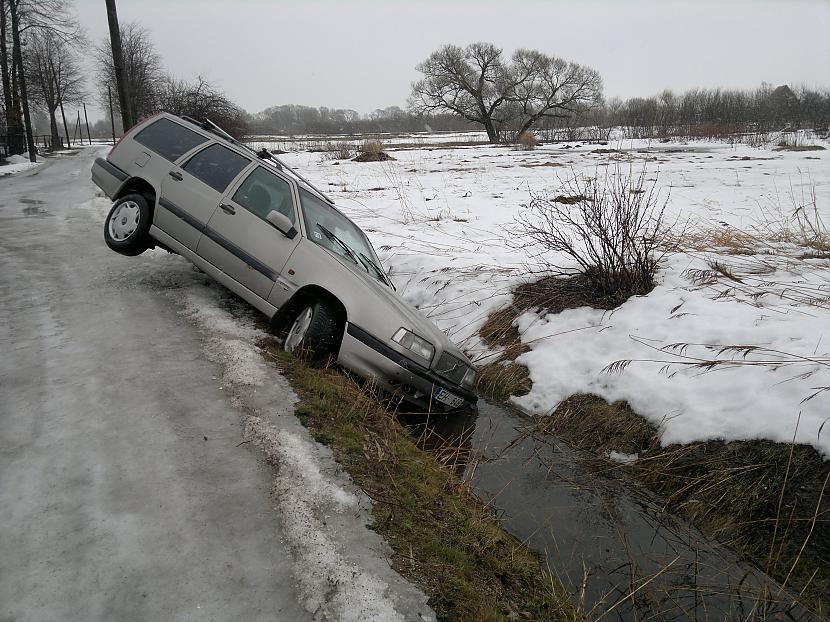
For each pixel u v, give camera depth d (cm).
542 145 4412
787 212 1231
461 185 1917
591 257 719
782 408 442
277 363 486
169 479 322
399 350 500
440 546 311
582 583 339
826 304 591
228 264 569
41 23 3644
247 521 299
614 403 538
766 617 320
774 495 397
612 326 634
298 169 2458
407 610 258
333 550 286
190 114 2783
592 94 6341
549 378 606
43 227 1003
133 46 5147
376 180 2077
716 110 4825
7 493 296
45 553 262
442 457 472
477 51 6381
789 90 5000
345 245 590
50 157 4216
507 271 818
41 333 493
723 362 505
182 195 597
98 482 312
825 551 355
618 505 428
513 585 311
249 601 251
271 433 378
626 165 2434
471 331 739
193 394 415
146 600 244
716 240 861
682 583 345
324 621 246
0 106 3716
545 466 480
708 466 439
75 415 371
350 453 380
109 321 531
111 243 636
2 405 375
